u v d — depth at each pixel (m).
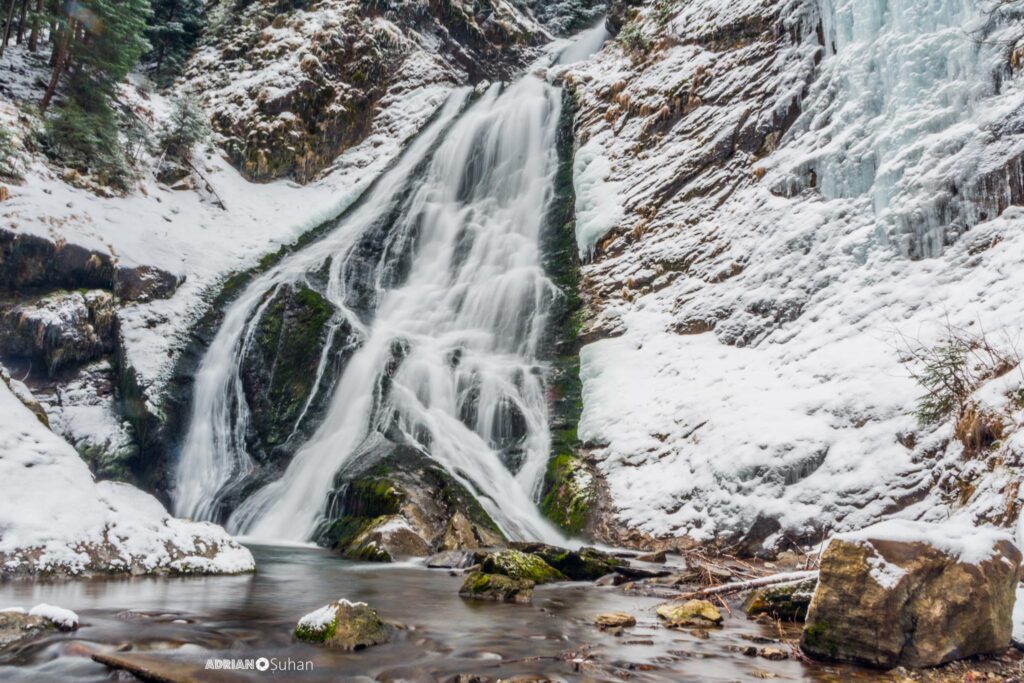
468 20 27.92
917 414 9.00
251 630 4.50
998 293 9.62
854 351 10.65
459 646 4.41
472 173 20.36
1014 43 11.16
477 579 6.39
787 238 12.93
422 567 8.18
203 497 12.66
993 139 10.90
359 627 4.36
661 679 3.85
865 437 9.42
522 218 18.27
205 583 6.33
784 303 12.20
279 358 14.88
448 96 23.91
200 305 15.87
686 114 16.67
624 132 17.98
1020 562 4.73
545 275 16.30
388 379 13.80
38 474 6.41
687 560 8.44
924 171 11.46
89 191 16.59
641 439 11.90
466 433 13.20
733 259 13.51
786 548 9.04
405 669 3.82
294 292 15.85
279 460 13.09
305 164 22.08
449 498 10.23
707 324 13.07
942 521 7.91
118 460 13.26
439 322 16.30
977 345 8.98
